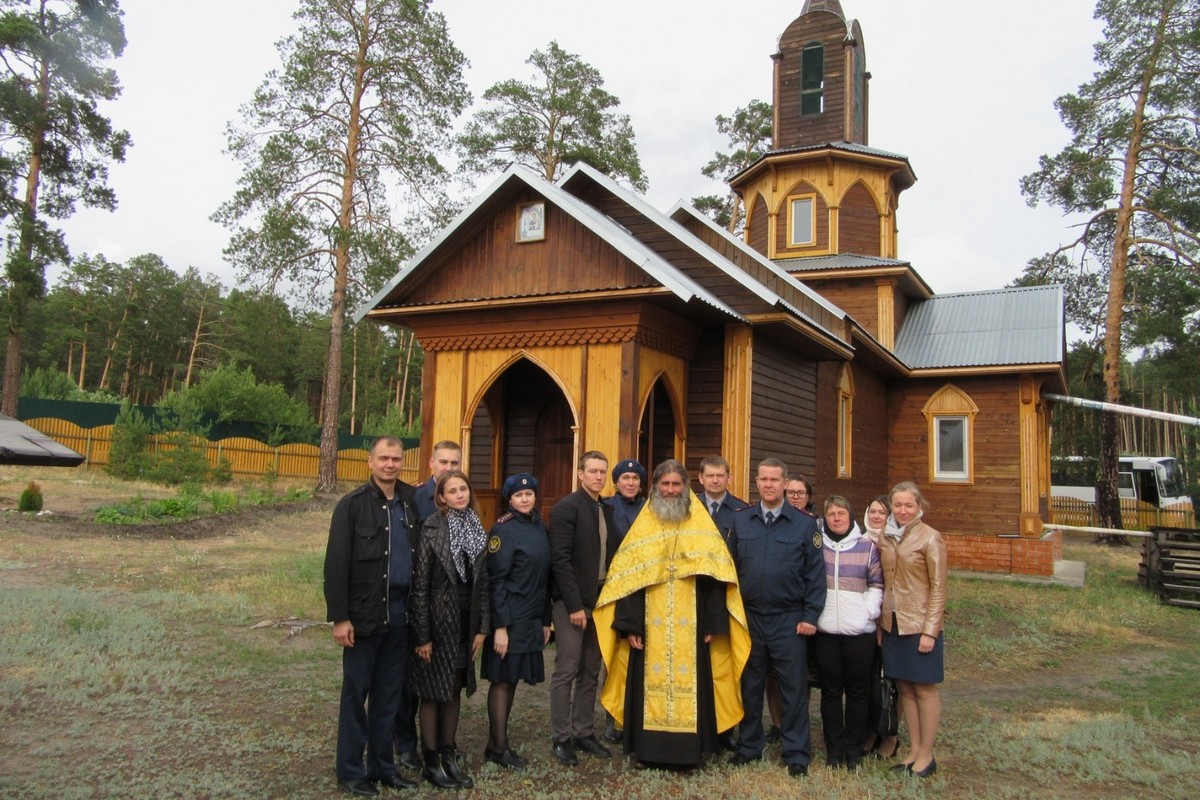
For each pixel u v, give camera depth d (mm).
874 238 21594
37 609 9398
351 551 5211
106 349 64812
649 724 5750
